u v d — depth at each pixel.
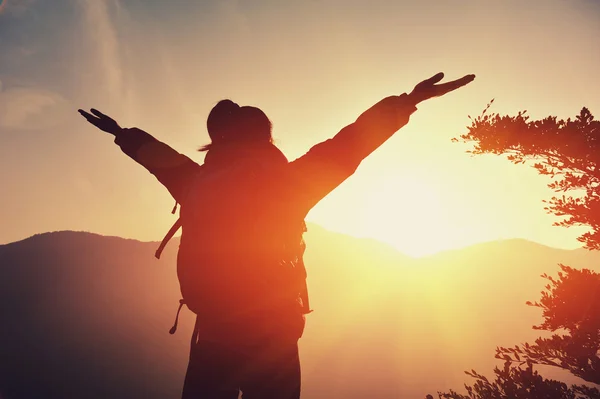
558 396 8.93
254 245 1.58
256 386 1.57
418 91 1.76
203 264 1.58
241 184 1.64
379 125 1.70
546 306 9.69
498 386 9.52
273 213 1.63
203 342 1.59
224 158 1.73
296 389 1.59
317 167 1.66
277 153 1.73
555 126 9.03
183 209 1.72
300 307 1.61
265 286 1.56
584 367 8.89
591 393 8.84
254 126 1.77
